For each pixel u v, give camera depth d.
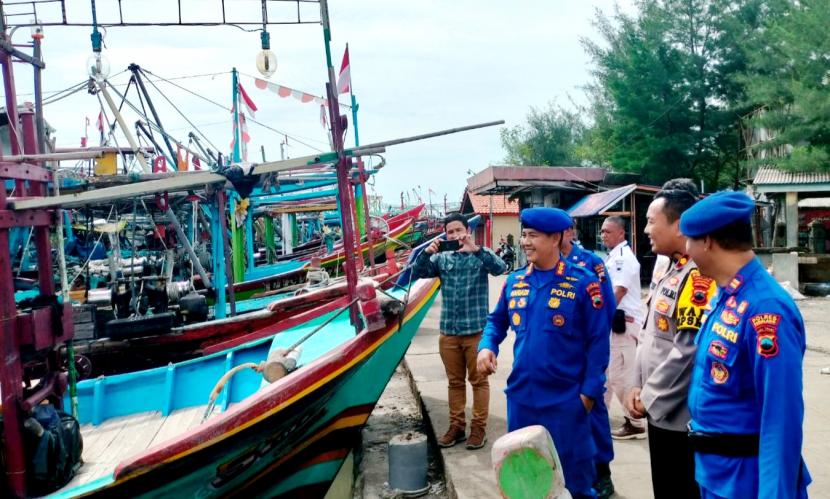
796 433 2.07
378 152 4.72
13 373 3.93
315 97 10.22
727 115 24.70
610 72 27.05
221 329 6.91
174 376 5.93
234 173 4.35
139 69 9.34
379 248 16.52
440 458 5.66
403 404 8.05
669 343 3.27
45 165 4.97
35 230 4.46
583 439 3.41
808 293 15.50
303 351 5.91
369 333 4.92
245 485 4.80
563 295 3.44
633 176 22.02
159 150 10.08
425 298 6.73
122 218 9.68
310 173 13.34
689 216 2.41
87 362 5.84
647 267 19.02
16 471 3.92
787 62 18.20
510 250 26.08
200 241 13.84
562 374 3.42
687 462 3.08
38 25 5.36
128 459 3.85
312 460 5.34
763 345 2.15
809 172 17.72
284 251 23.58
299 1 6.80
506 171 21.23
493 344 3.73
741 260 2.34
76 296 9.38
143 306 7.22
